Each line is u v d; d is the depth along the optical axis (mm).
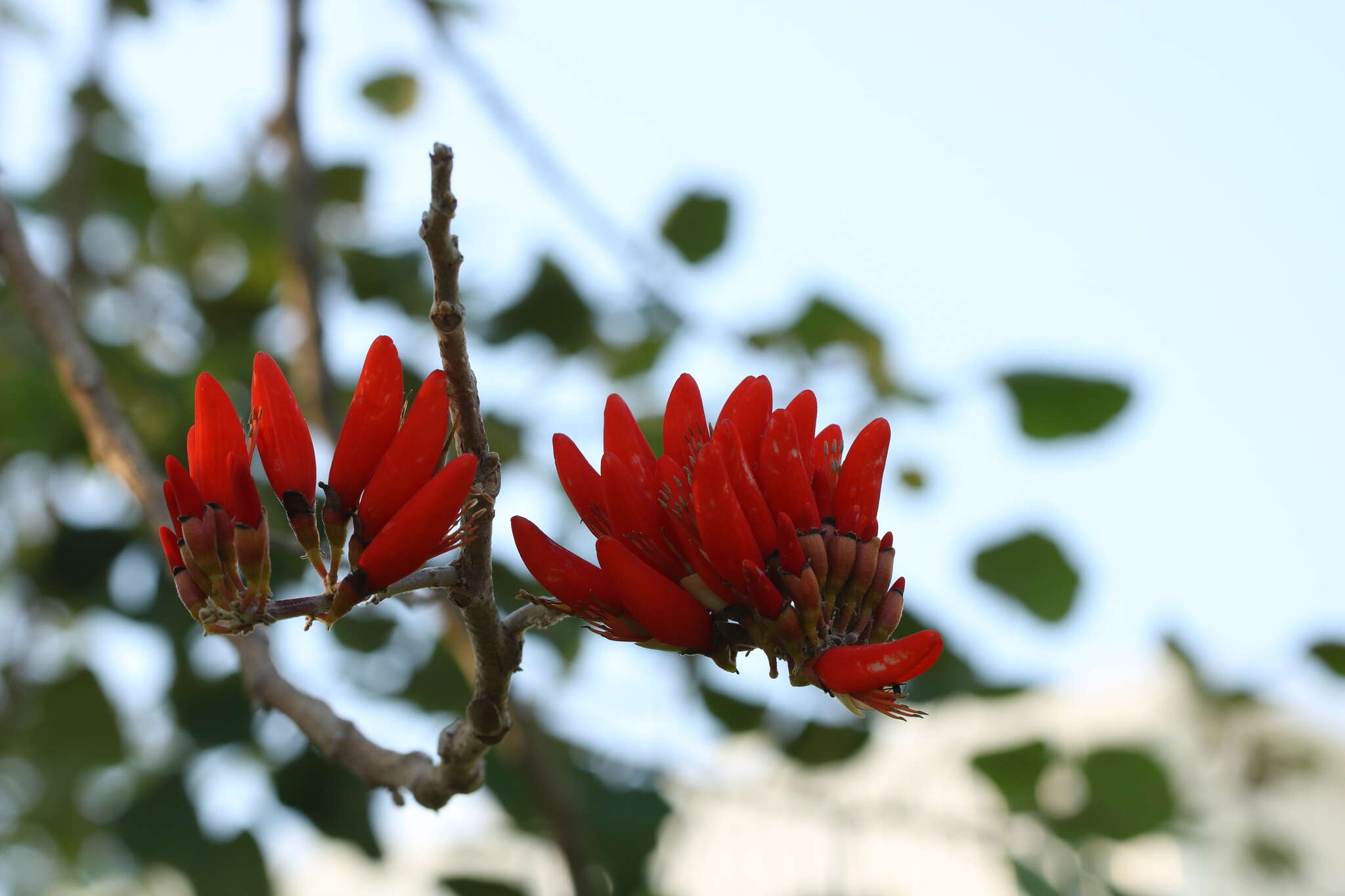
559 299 2834
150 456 2609
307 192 2652
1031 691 2385
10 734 2697
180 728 2432
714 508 1500
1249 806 2584
